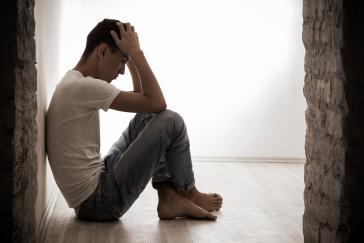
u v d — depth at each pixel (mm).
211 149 5184
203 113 5160
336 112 1889
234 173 4504
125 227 2775
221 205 3145
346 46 1814
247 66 5145
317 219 2121
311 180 2201
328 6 1938
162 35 5082
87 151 2775
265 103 5176
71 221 2881
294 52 5152
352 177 1844
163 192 2932
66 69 4633
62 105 2705
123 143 3012
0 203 1725
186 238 2592
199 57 5117
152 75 2736
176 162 2885
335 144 1913
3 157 1715
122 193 2803
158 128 2787
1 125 1708
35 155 2164
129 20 5062
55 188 3631
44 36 2906
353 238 1864
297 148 5211
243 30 5125
